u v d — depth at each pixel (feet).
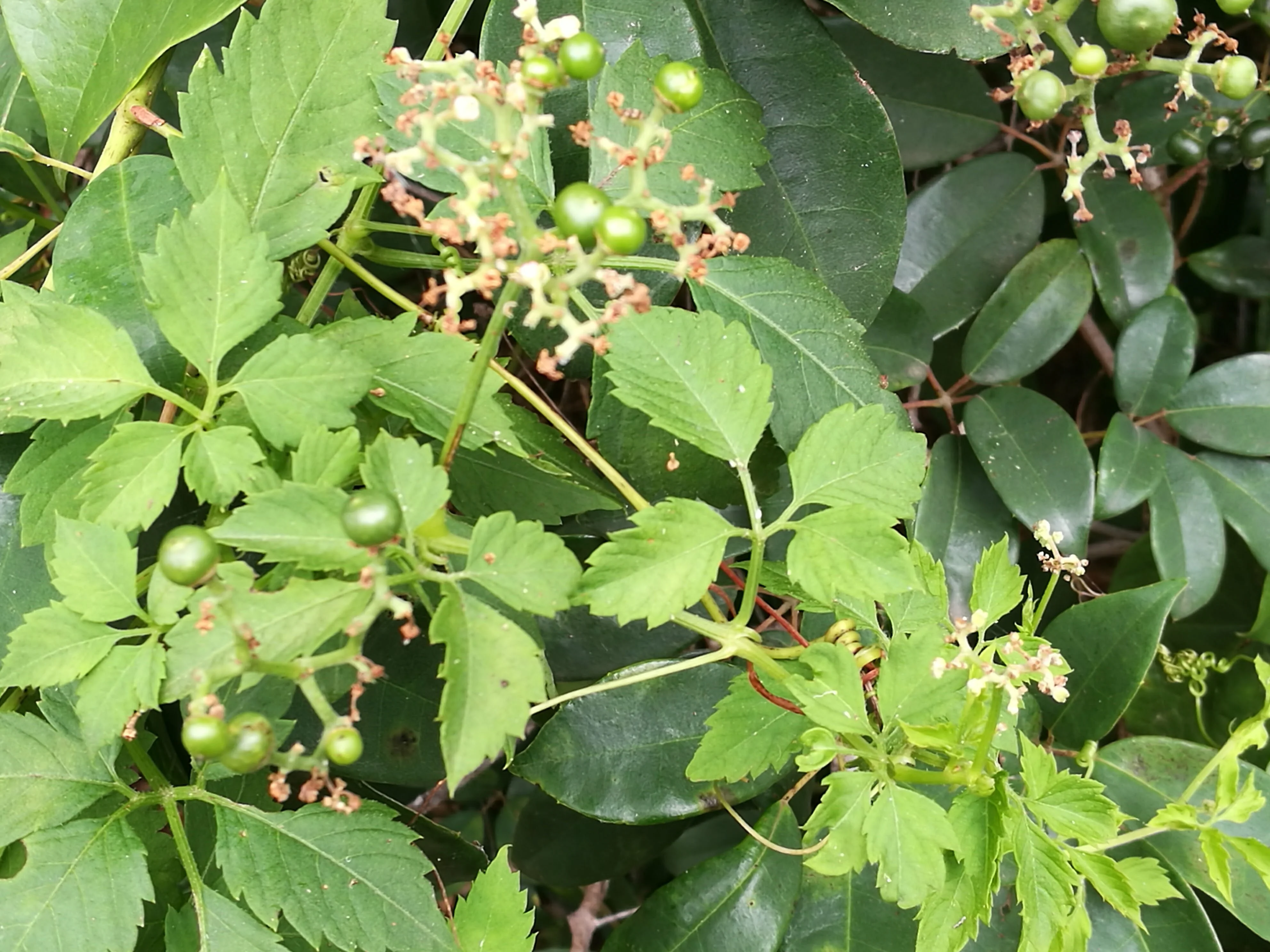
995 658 0.83
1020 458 1.02
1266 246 1.16
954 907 0.71
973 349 1.07
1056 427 1.03
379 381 0.71
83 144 0.84
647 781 0.88
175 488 0.66
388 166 0.75
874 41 1.08
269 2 0.75
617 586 0.67
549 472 0.82
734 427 0.72
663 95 0.59
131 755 0.76
